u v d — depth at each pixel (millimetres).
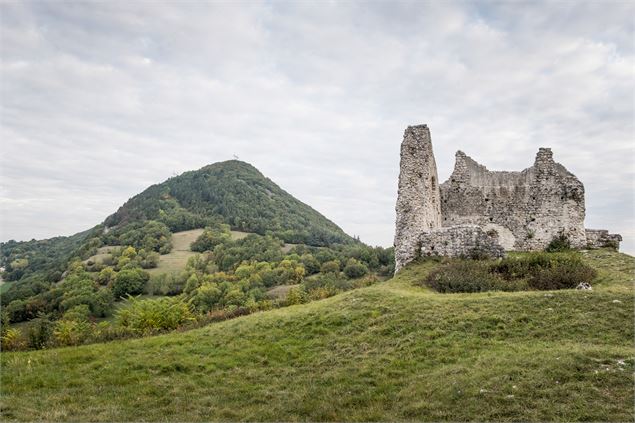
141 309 23500
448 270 24766
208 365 15406
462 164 36719
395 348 15492
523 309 17078
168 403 13133
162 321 23188
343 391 13273
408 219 29703
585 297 17266
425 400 12172
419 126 31406
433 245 28641
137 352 16797
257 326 18672
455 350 14789
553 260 24594
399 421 11445
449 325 16562
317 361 15281
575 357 12969
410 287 23031
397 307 18578
